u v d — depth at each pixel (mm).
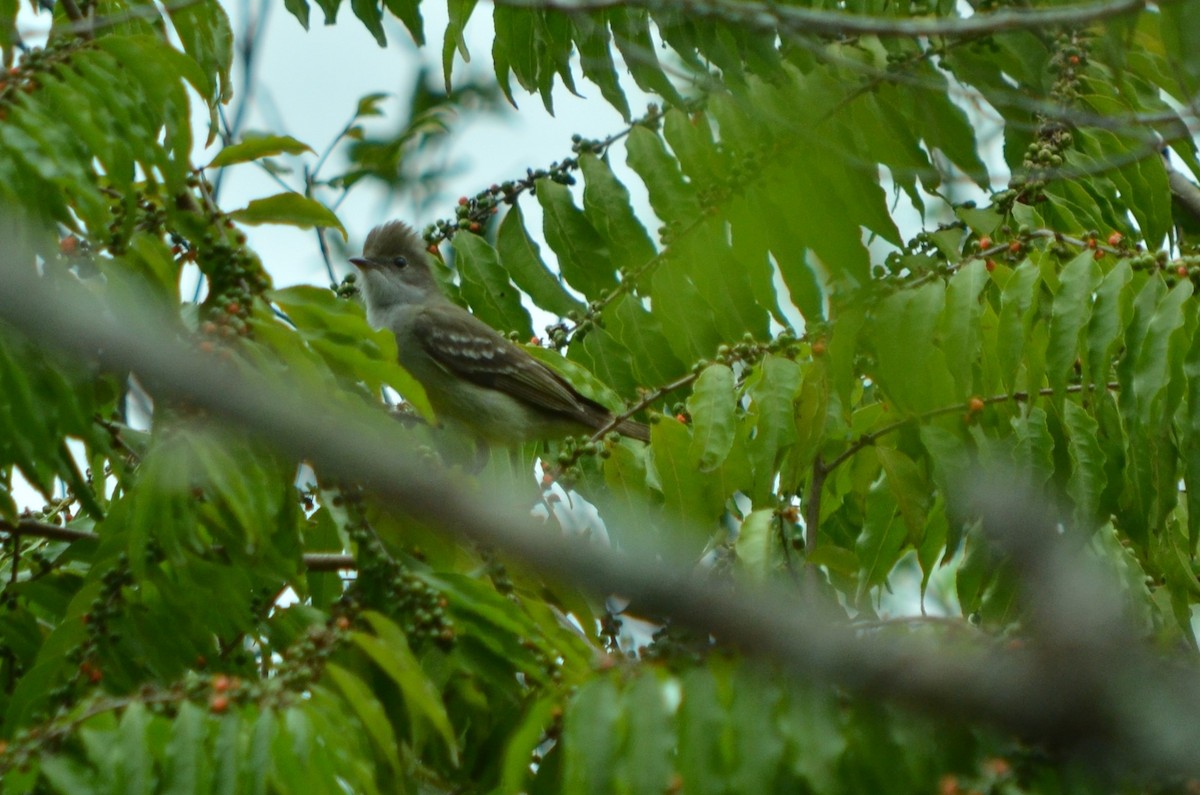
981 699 5484
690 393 11586
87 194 8055
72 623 8641
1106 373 9477
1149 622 9758
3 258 5020
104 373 8297
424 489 5375
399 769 7922
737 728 7340
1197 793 6824
